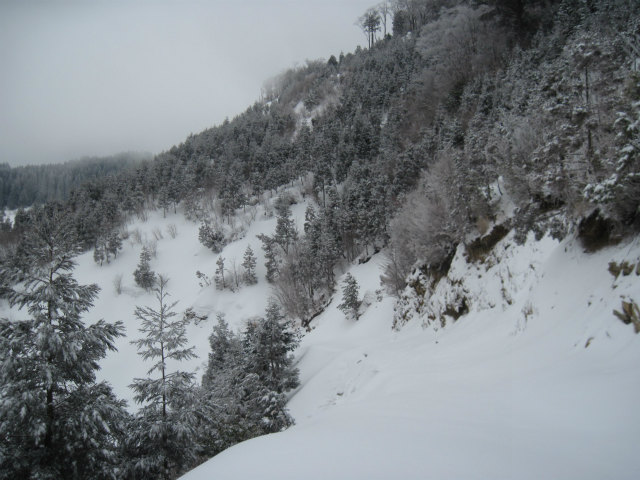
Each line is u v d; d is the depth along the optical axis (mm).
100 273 76938
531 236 15312
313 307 52562
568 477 3756
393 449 4812
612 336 7156
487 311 16047
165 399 11734
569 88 15172
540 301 11469
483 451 4535
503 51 42344
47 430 9188
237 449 5953
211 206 91750
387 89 81375
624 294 7527
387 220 44219
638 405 4926
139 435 11109
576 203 11688
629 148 8539
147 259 74938
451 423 5875
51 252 10477
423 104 53125
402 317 28266
